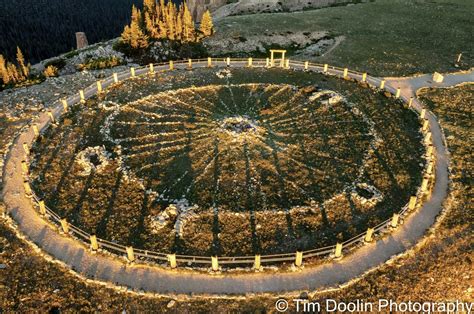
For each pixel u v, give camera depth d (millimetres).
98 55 54562
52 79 47781
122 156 34594
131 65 52812
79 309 22891
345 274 24375
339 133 37688
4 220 28188
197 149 35719
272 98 43344
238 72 48719
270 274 24453
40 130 37625
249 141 36625
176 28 56469
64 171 32656
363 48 55156
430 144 35156
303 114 40594
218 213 28922
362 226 27781
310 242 26672
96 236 27125
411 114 40094
